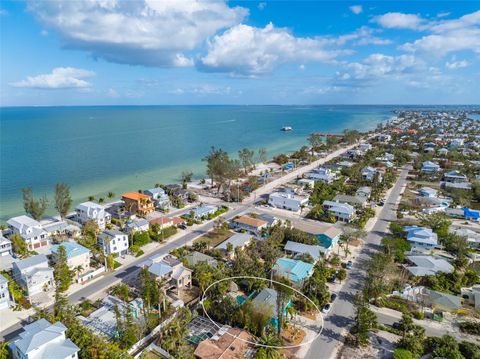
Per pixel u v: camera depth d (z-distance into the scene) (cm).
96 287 6556
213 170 12769
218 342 4906
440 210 11038
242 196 12488
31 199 9525
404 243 8419
